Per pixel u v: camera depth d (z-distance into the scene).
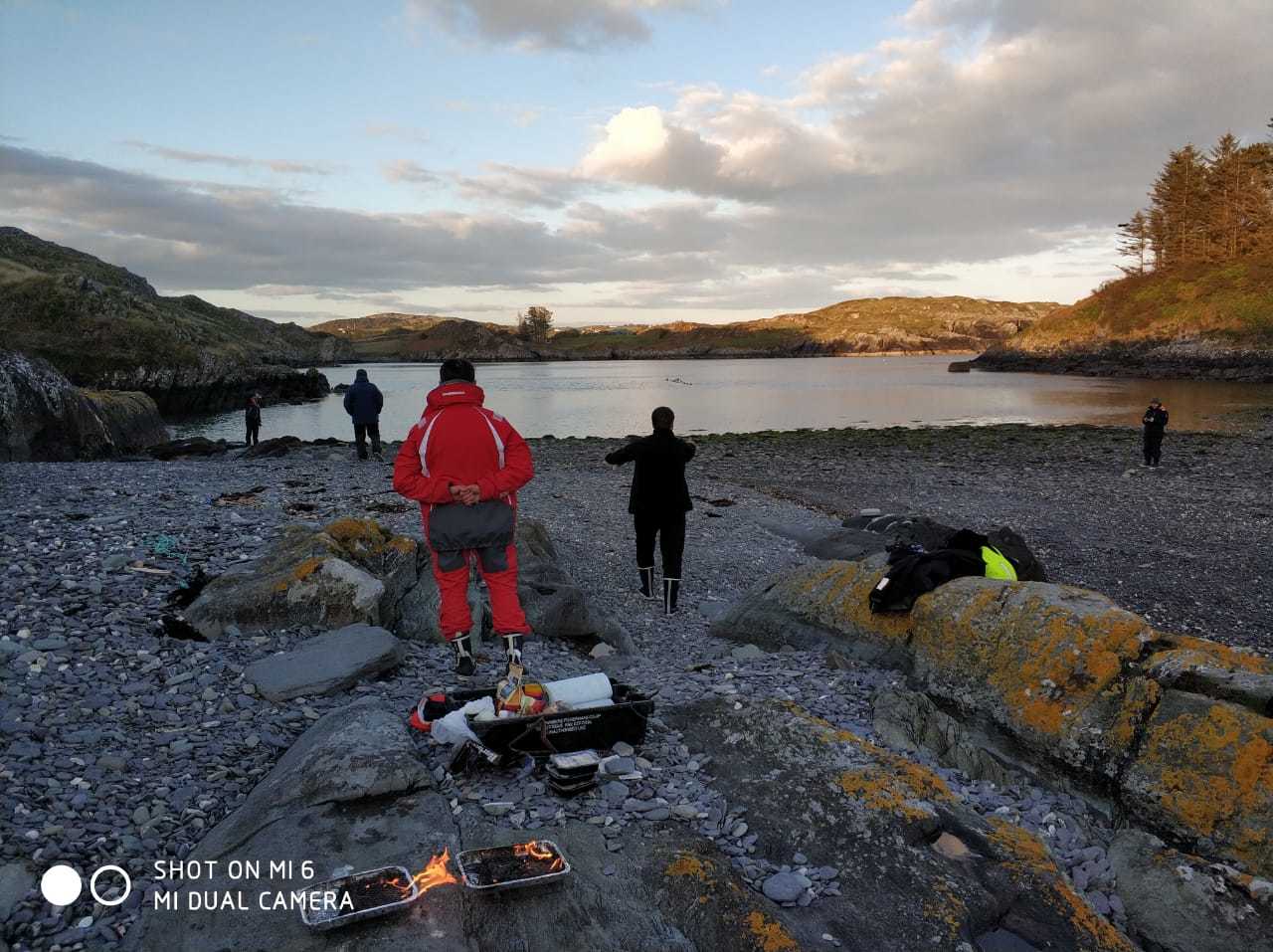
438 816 3.69
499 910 3.11
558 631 7.45
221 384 67.31
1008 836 3.94
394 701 5.21
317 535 7.24
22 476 12.65
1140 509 16.22
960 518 15.30
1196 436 31.92
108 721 4.66
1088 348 106.81
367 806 3.73
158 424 34.44
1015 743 4.79
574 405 64.94
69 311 66.19
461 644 5.14
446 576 5.15
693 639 8.16
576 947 3.01
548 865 3.30
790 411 55.66
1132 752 4.30
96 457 24.86
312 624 6.18
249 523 9.12
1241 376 82.00
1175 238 119.00
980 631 5.37
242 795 4.10
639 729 4.62
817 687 5.79
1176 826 3.97
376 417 20.77
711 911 3.25
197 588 6.79
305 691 5.14
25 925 3.09
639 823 3.86
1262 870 3.69
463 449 4.96
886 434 33.59
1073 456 25.30
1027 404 57.12
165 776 4.19
